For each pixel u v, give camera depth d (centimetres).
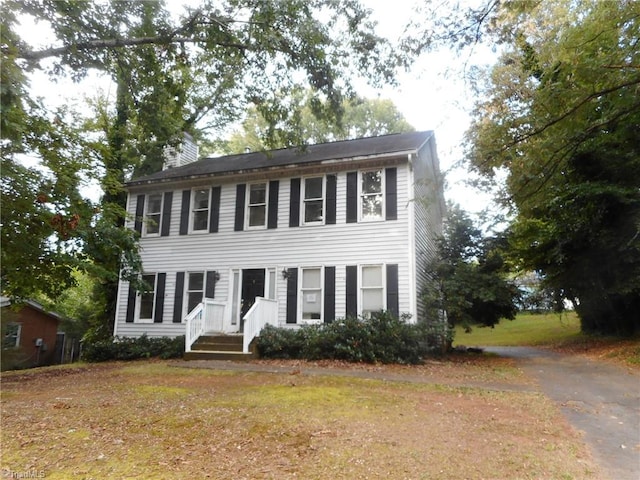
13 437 506
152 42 1039
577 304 1703
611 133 1156
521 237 1516
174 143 1370
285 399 699
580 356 1289
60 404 680
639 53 699
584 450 477
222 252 1545
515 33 826
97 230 1205
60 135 1088
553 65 767
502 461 433
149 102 1182
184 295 1564
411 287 1294
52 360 2386
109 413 618
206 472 402
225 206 1578
